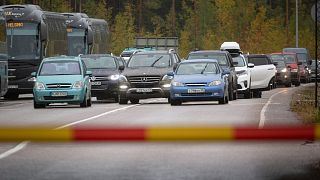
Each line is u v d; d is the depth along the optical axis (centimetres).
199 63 7031
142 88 7306
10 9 9050
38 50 8975
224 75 7019
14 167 2658
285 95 9025
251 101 7544
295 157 2877
